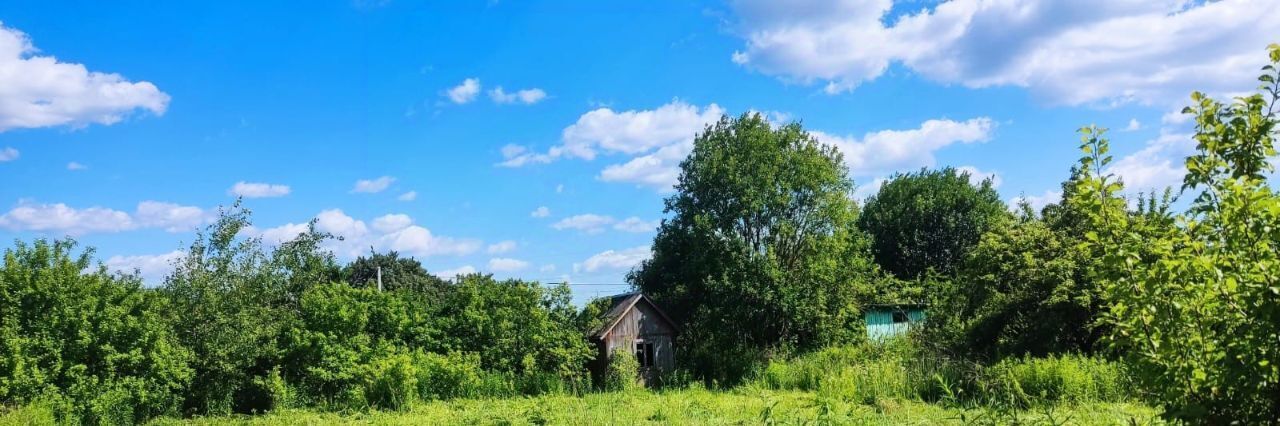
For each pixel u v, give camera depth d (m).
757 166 35.94
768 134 36.34
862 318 38.62
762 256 34.72
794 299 34.06
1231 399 4.78
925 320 30.11
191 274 24.23
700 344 35.88
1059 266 21.38
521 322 30.20
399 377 24.72
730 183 35.81
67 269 21.52
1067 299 20.94
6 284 20.52
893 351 27.77
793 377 27.09
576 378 30.12
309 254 26.52
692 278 37.50
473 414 20.73
